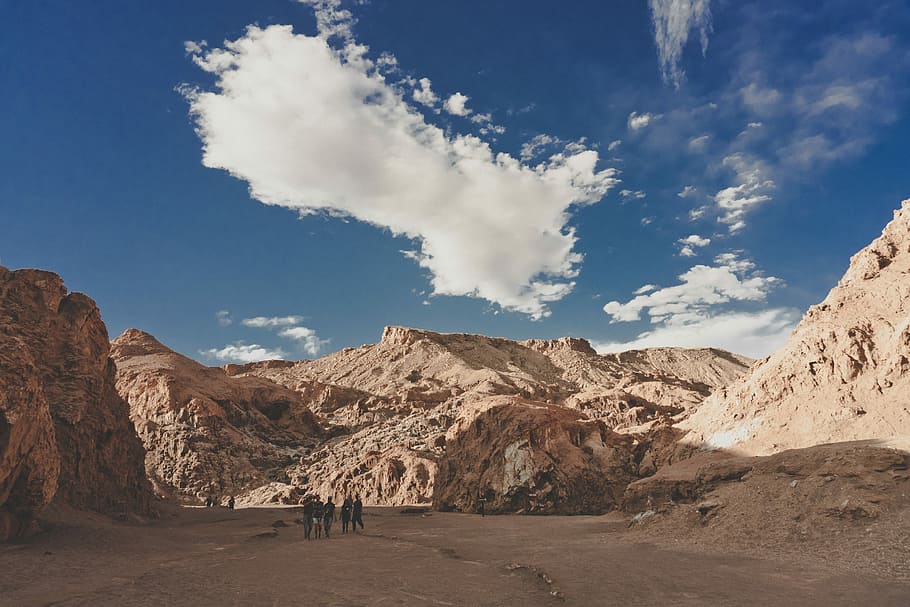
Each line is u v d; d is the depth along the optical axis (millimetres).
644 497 27797
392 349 199625
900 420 27828
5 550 17734
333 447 88312
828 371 35438
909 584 11516
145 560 18312
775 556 15695
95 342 35312
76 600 11750
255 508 52500
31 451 19906
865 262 42219
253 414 99312
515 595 12188
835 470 19984
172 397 85938
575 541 22156
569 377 193125
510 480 41969
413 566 16531
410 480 59938
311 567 16500
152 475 72625
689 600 10945
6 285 31500
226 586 13383
